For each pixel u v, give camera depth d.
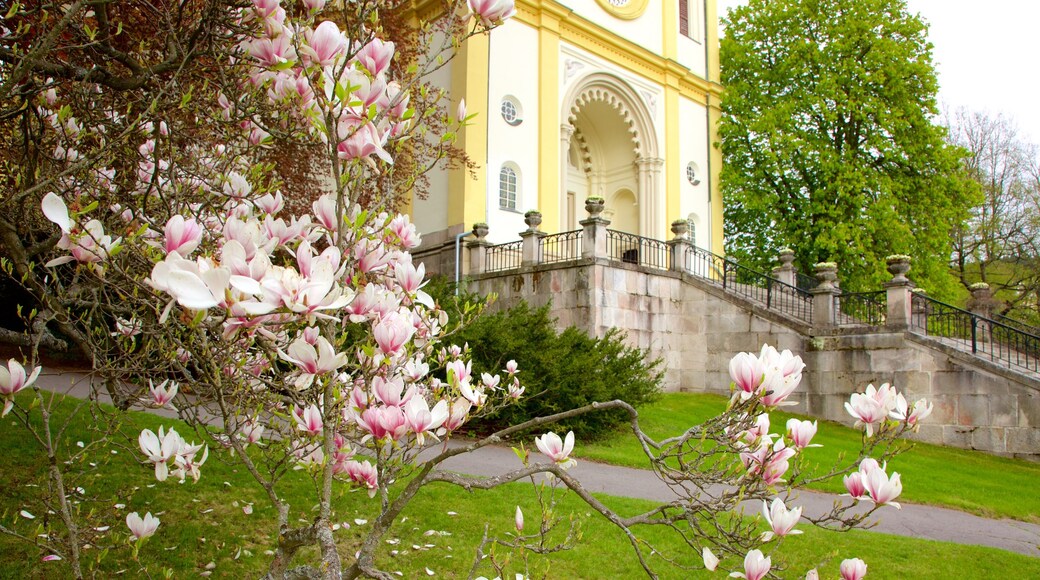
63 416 7.82
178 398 3.25
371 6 2.38
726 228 29.11
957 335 13.97
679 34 26.78
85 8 3.62
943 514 8.26
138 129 3.47
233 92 3.10
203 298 1.40
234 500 6.01
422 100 2.84
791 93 25.92
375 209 2.48
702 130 26.98
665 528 6.30
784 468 2.19
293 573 2.03
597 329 14.59
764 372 2.02
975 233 30.03
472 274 17.64
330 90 2.04
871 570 5.62
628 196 26.08
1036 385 11.87
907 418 2.32
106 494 5.62
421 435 1.96
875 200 23.92
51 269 3.28
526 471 2.21
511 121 20.36
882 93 24.36
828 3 25.45
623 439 10.78
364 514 5.99
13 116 3.70
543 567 5.04
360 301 2.19
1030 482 10.36
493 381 3.18
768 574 2.20
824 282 15.04
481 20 2.69
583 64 22.84
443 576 4.87
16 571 4.24
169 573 2.61
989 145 31.23
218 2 3.23
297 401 2.41
